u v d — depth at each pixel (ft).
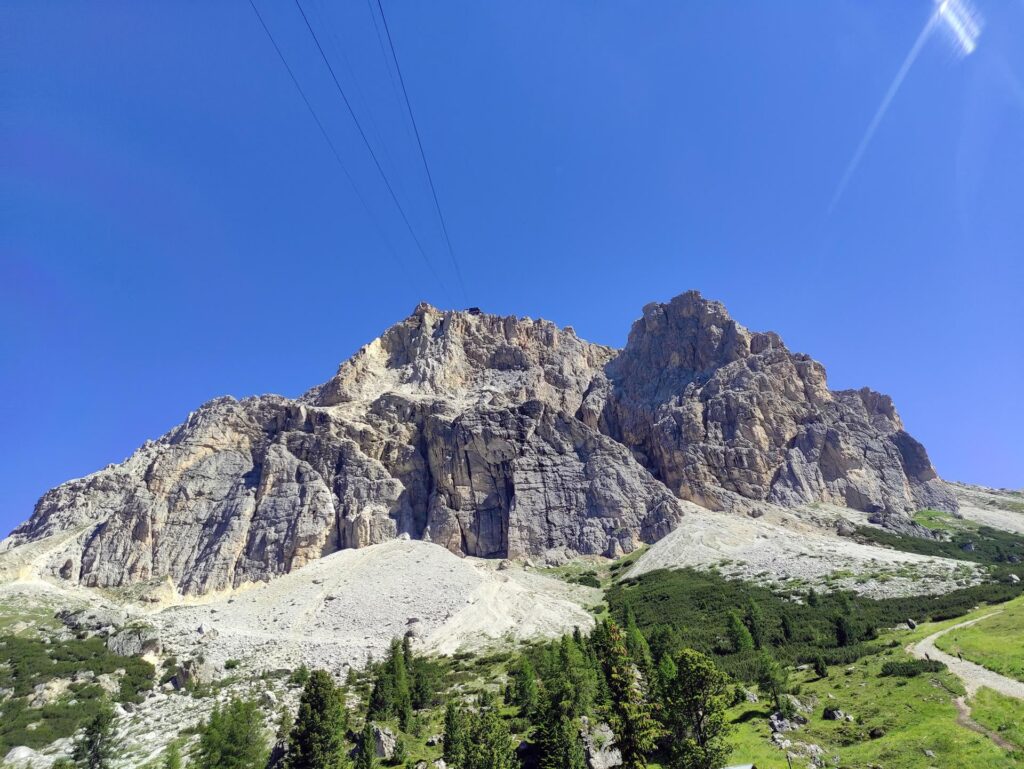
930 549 581.94
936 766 190.49
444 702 313.94
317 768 217.77
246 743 252.62
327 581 536.83
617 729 196.54
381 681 298.97
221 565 608.19
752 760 214.90
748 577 488.44
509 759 218.79
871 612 376.68
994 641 278.87
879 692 252.21
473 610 459.32
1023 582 406.00
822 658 288.51
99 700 339.77
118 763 269.85
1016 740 192.85
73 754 274.98
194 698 348.79
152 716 323.98
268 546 626.64
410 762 238.68
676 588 483.10
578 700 258.37
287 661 401.90
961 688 236.84
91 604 539.29
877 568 475.72
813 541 562.66
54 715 317.42
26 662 375.04
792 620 367.66
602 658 222.48
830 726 233.35
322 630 452.76
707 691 209.87
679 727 208.74
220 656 419.33
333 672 380.58
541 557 623.77
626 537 630.33
